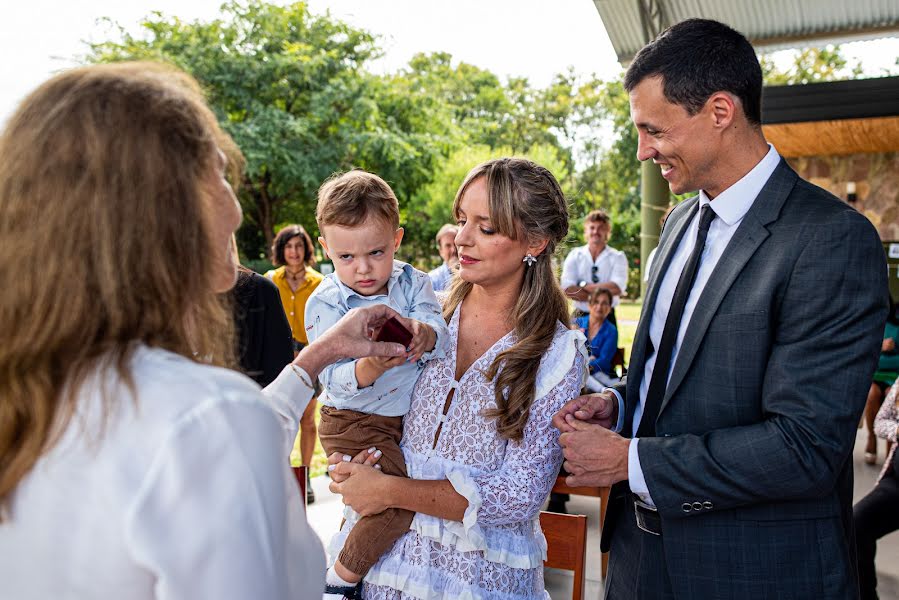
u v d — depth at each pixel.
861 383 1.31
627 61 6.51
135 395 0.65
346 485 1.43
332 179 1.82
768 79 26.12
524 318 1.48
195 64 18.59
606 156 36.53
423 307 1.74
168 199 0.68
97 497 0.63
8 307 0.65
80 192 0.65
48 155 0.65
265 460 0.68
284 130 18.78
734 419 1.42
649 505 1.59
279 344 3.19
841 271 1.32
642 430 1.62
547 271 1.52
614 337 4.63
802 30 6.07
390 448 1.52
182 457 0.63
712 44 1.42
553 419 1.43
